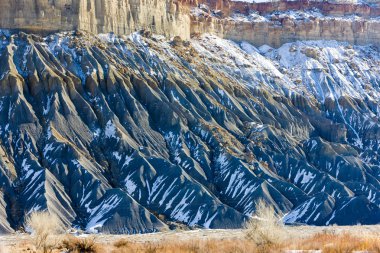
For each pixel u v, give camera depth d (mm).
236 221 153625
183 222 153875
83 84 182875
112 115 177125
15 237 117062
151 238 111062
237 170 171125
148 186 162500
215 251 72438
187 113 187125
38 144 165625
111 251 77875
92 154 168125
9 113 169375
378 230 118562
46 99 175875
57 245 82312
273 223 84500
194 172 168250
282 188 170250
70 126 171375
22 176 157125
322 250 69375
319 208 162875
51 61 183750
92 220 149250
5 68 177375
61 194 152750
